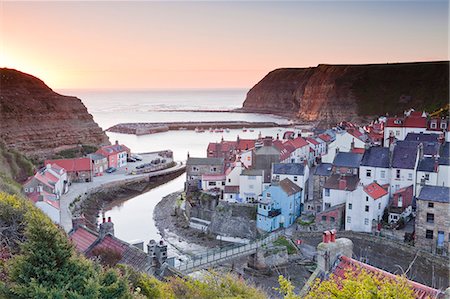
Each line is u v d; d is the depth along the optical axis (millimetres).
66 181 101062
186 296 25453
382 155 71938
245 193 79375
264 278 54219
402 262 56094
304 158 98188
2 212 27594
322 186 75938
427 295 19703
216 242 72188
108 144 172625
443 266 51875
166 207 92625
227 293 25812
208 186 86375
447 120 95312
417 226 56875
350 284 18469
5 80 151750
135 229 79312
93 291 17812
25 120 145875
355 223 64375
